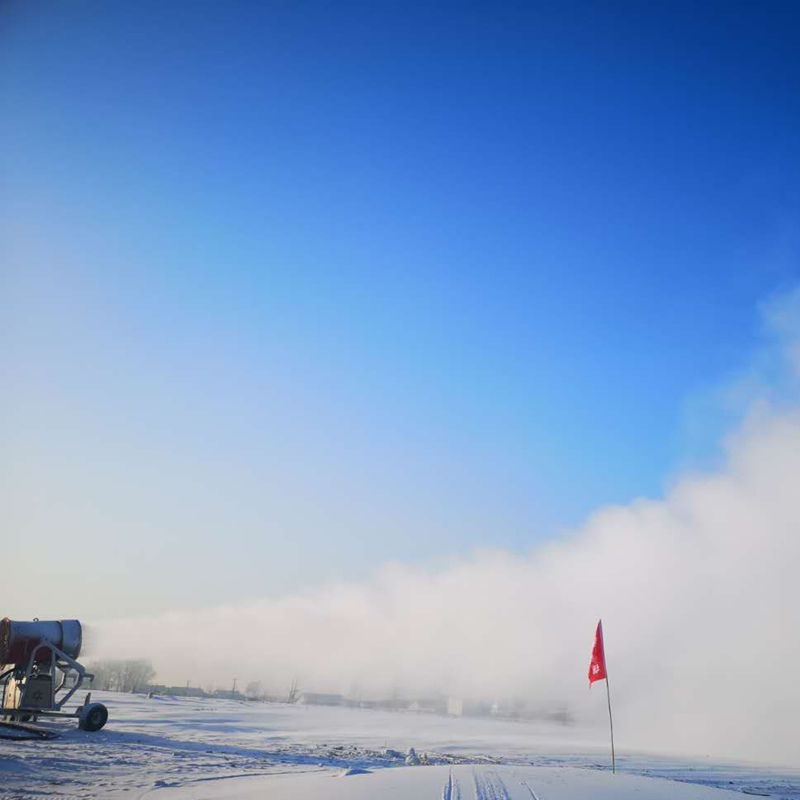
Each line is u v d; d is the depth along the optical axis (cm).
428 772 2298
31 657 3272
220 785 1925
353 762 2992
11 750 2414
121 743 2962
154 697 9831
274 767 2531
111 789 1788
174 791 1780
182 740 3466
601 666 2927
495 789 1962
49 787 1759
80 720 3228
